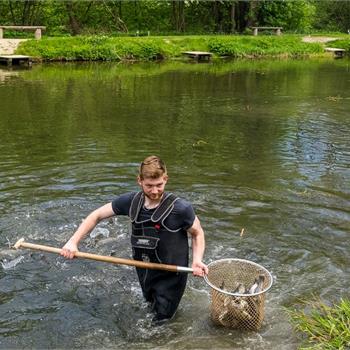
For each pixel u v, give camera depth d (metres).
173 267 3.73
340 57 29.12
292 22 37.38
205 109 12.67
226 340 3.73
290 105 13.41
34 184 6.74
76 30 31.50
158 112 12.15
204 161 8.00
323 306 4.04
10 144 8.84
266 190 6.70
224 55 27.58
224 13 35.88
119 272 4.66
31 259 4.84
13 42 22.55
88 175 7.14
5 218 5.65
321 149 8.88
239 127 10.64
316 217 5.87
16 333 3.80
